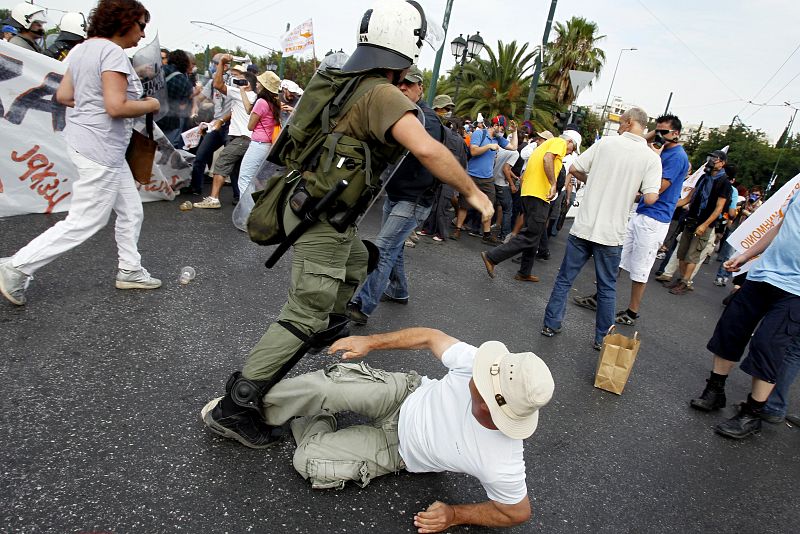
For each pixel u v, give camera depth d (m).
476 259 6.64
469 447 1.87
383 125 1.78
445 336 2.23
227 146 6.02
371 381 2.24
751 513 2.60
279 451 2.29
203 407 2.45
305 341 2.09
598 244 4.07
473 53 13.61
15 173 4.46
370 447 2.16
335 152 1.90
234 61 6.52
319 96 1.96
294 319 2.09
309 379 2.16
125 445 2.14
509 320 4.62
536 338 4.34
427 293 4.88
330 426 2.32
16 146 4.42
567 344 4.34
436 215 7.18
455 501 2.24
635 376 4.05
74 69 2.96
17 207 4.54
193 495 1.96
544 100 27.70
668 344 4.99
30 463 1.95
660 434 3.20
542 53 12.38
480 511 1.99
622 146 3.91
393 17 1.90
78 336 2.86
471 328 4.23
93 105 2.98
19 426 2.12
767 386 3.24
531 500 2.36
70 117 3.03
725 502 2.65
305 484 2.14
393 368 3.24
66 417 2.23
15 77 4.30
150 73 5.54
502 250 5.48
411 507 2.15
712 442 3.23
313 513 2.01
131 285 3.53
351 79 1.89
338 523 1.99
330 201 1.91
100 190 3.09
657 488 2.65
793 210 3.16
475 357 1.91
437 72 10.77
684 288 7.30
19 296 3.00
